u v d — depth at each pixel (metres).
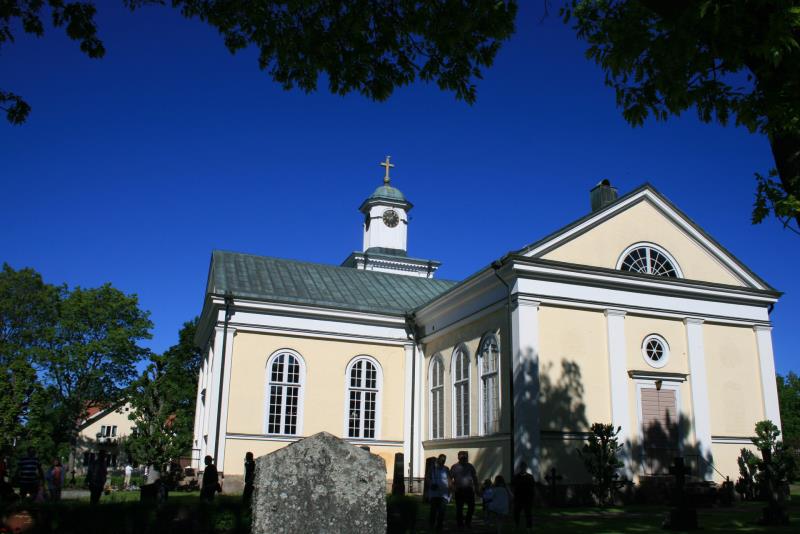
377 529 7.25
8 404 34.91
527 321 22.27
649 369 23.62
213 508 12.20
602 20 9.77
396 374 30.83
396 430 30.17
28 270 56.56
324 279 33.97
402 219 45.00
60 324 51.38
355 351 30.41
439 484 14.83
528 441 21.20
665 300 24.44
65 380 51.47
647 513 18.89
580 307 23.16
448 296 27.09
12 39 10.51
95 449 64.56
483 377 24.78
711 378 24.52
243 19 10.64
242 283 30.67
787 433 58.22
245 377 28.42
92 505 11.66
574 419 22.12
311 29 10.48
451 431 26.95
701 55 8.56
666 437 23.20
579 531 14.86
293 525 7.02
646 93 9.88
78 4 10.30
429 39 10.31
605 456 20.98
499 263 22.95
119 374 52.69
